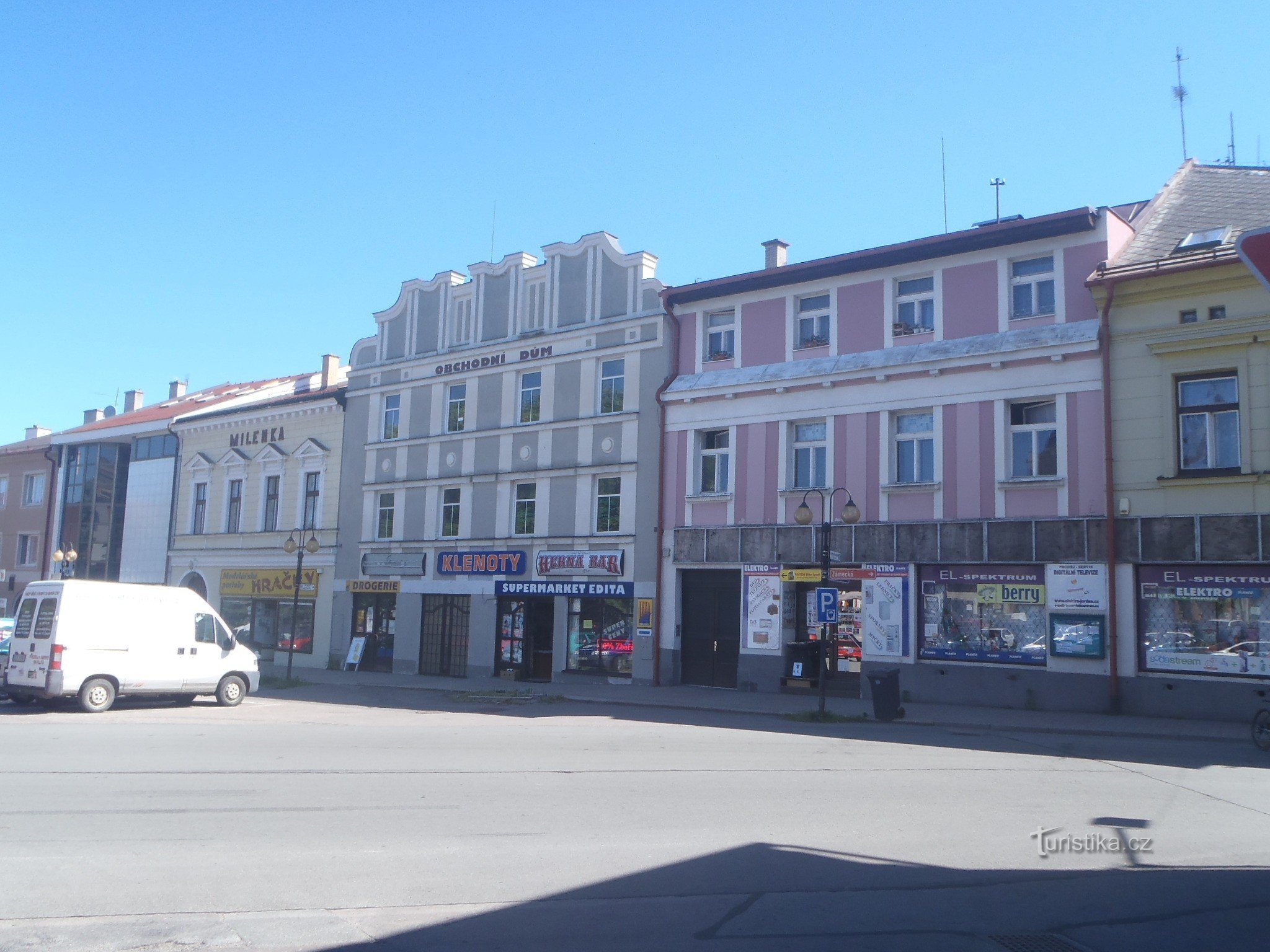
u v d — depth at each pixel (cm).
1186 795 1148
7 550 4806
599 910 700
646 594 2748
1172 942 645
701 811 1034
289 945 621
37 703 2148
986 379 2266
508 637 3083
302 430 3791
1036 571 2162
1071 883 780
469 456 3262
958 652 2241
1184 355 2011
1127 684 2020
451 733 1702
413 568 3319
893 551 2339
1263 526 1895
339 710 2167
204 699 2366
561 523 2988
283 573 3706
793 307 2620
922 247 2380
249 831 914
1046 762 1416
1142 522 2025
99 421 5072
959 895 744
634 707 2288
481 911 694
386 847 863
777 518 2541
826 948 627
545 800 1084
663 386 2798
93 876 761
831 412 2486
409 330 3541
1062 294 2216
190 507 4141
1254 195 2259
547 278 3169
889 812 1038
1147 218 2352
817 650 2467
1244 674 1902
